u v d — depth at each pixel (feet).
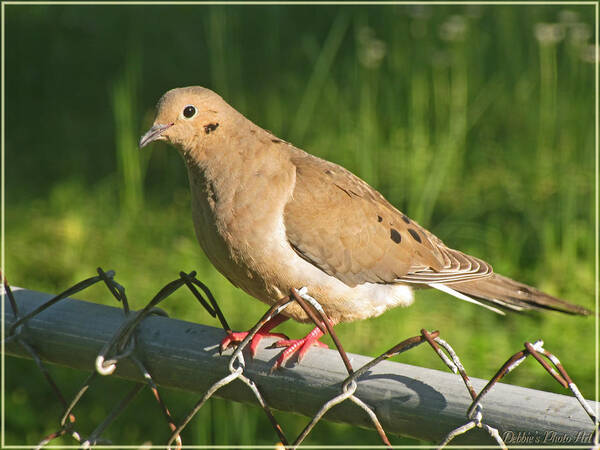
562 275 35.24
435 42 50.85
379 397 10.68
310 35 57.67
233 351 11.57
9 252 38.47
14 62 57.47
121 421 28.50
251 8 61.16
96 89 55.11
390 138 46.19
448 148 41.39
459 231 38.14
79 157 48.03
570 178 40.32
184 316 33.27
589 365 29.60
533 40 51.01
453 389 10.29
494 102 49.19
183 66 55.93
